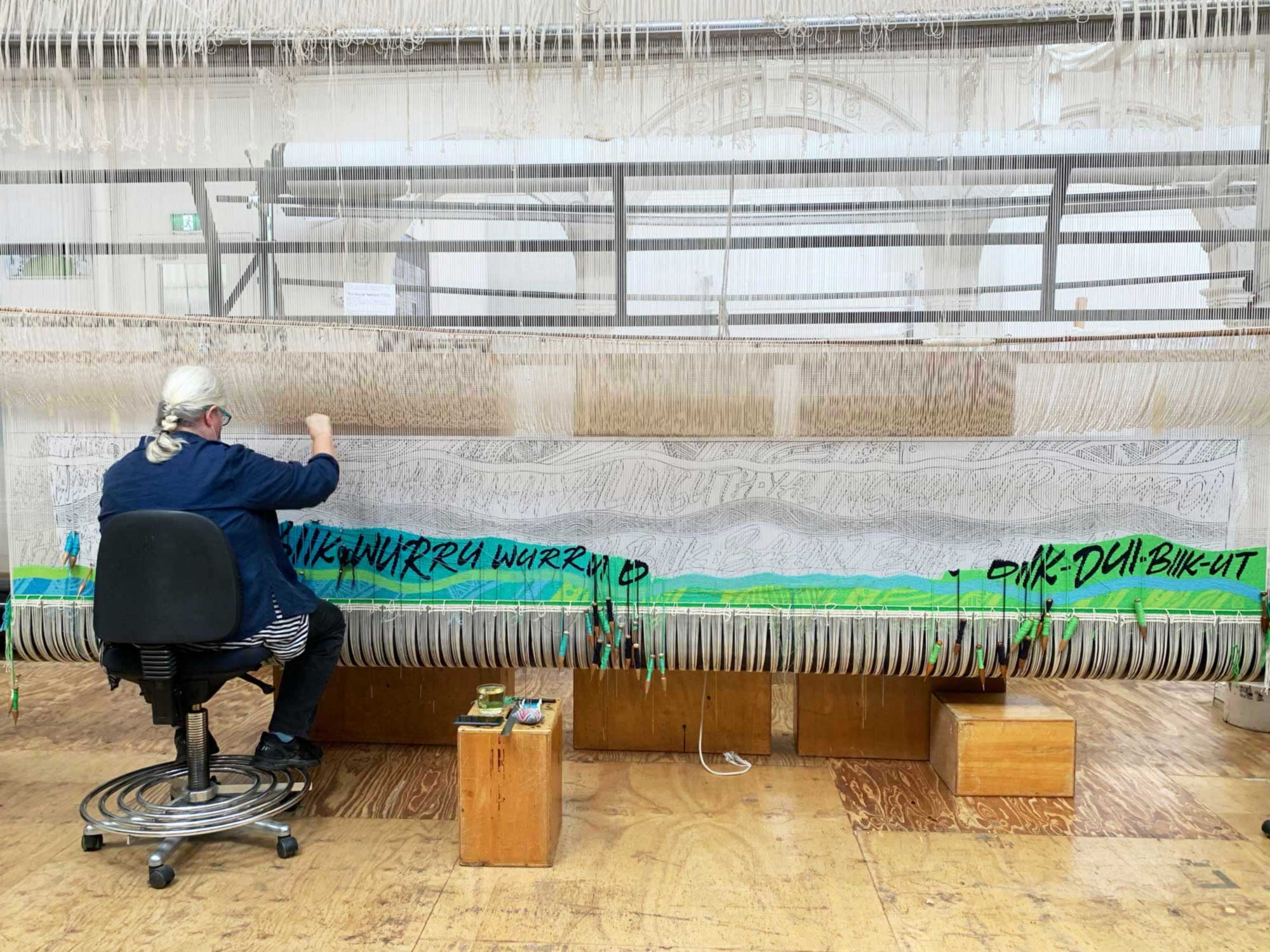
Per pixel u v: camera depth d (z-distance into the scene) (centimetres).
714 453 206
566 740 258
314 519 215
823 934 159
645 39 187
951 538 206
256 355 203
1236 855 189
